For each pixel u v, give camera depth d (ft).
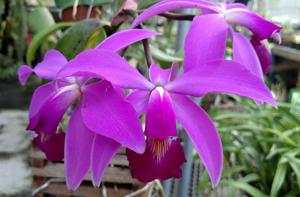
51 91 1.24
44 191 1.49
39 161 1.47
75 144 1.15
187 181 1.87
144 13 1.14
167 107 1.10
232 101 4.34
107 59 1.05
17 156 2.04
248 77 1.06
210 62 1.07
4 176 1.81
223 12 1.18
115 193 1.48
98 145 1.09
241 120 3.30
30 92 3.33
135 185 1.46
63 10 1.81
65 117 1.39
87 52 1.03
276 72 6.20
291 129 2.99
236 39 1.18
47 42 2.62
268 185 2.79
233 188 2.52
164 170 1.14
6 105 3.01
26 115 2.82
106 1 1.67
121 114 1.05
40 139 1.23
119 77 1.07
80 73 1.04
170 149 1.16
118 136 1.04
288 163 2.57
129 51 1.76
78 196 1.52
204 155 1.12
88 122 1.06
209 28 1.12
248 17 1.18
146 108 1.12
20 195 1.72
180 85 1.11
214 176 1.12
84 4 1.73
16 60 3.68
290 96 3.52
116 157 1.41
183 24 1.77
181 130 1.77
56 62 1.20
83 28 1.40
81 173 1.14
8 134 2.36
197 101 1.62
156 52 1.64
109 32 1.41
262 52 1.31
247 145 2.89
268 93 1.05
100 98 1.07
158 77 1.13
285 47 6.26
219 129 2.95
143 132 1.09
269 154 2.64
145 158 1.13
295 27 6.93
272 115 3.12
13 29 3.27
